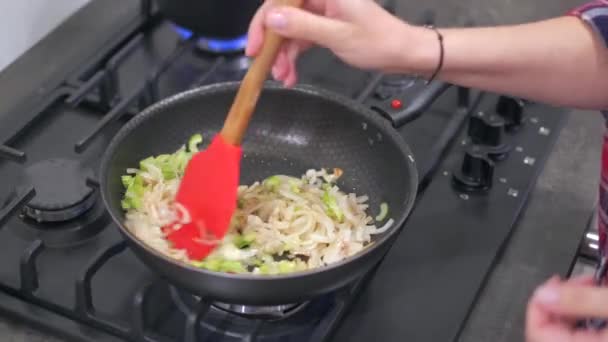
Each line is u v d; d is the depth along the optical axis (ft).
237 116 3.18
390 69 3.14
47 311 3.26
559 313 2.63
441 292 3.37
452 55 3.12
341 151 3.67
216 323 3.25
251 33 3.20
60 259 3.40
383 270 3.43
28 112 3.84
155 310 3.28
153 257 2.98
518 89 3.23
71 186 3.53
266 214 3.50
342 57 3.12
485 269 3.43
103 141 3.80
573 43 3.13
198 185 3.25
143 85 3.82
